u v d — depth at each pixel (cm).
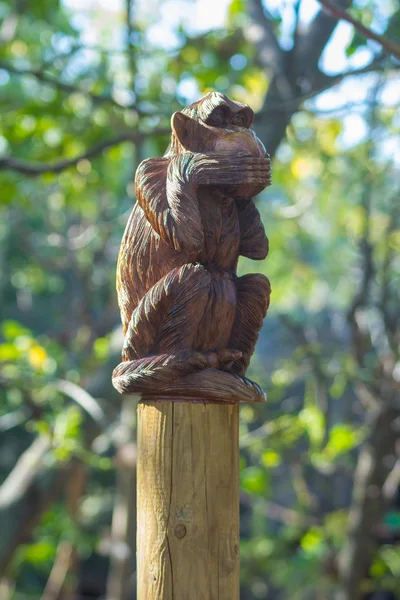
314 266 1035
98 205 797
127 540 584
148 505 217
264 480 534
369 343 564
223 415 220
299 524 623
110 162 738
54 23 747
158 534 214
